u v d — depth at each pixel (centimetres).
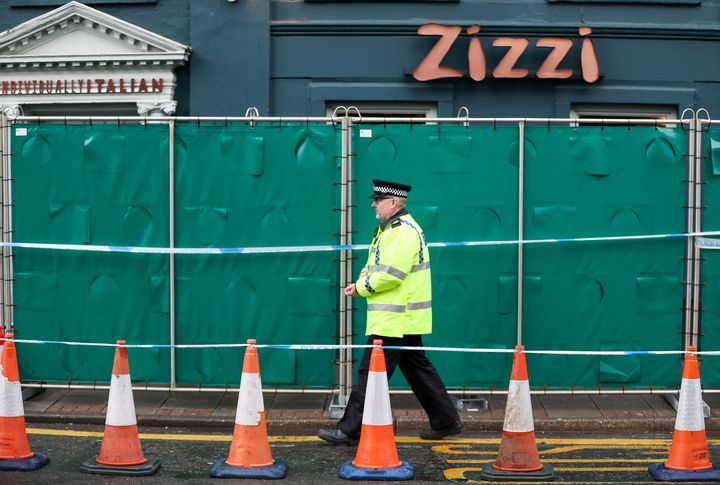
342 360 1232
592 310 1246
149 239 1248
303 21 1808
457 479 992
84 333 1262
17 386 1028
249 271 1245
